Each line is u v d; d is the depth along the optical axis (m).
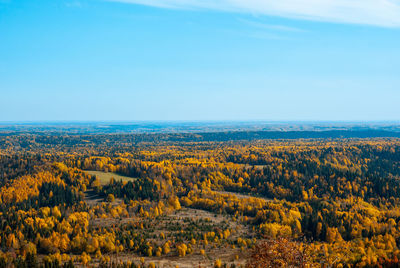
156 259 165.50
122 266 147.88
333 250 150.00
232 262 157.25
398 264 134.75
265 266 49.81
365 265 135.75
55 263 144.88
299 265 49.56
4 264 142.12
